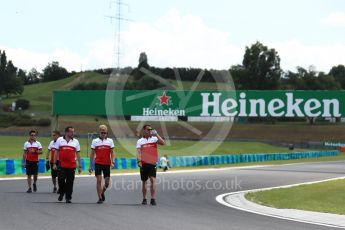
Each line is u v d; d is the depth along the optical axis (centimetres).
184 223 1656
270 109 8444
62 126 15438
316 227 1666
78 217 1727
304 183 3666
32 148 2716
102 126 2227
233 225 1644
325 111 8319
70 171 2211
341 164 7250
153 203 2205
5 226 1508
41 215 1761
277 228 1609
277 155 8781
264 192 2864
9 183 3300
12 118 17850
